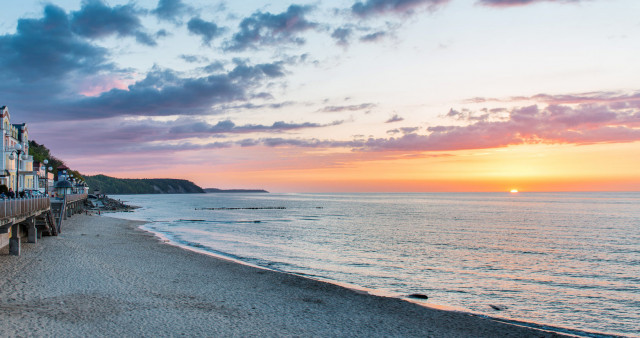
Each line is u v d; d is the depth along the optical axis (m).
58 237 37.56
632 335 17.41
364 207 154.25
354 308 18.27
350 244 46.53
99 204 132.00
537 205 165.50
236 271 25.53
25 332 12.63
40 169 80.94
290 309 17.58
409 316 17.39
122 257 28.42
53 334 12.64
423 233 59.06
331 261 34.69
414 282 26.91
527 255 39.38
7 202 20.64
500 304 22.06
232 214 108.38
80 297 17.23
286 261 34.03
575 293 24.77
